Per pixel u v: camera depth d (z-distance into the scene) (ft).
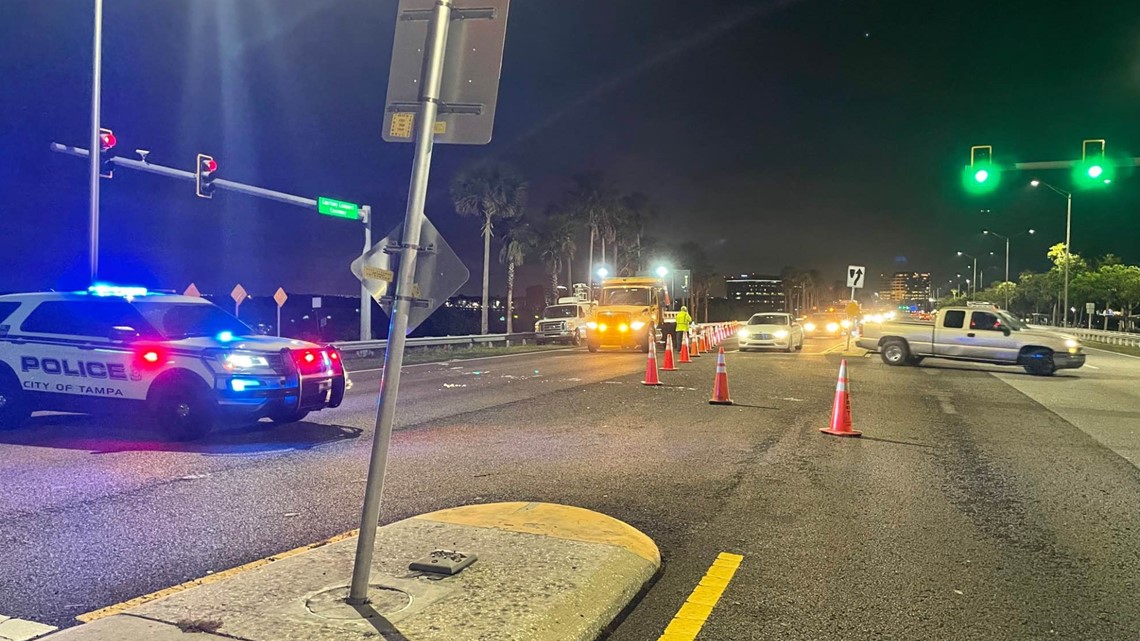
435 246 14.14
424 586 14.96
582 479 26.40
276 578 15.40
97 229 68.08
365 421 38.73
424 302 14.11
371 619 13.35
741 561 18.19
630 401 46.98
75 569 17.34
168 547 18.93
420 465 28.53
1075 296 236.22
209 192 75.61
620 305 99.09
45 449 31.04
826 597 15.98
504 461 29.32
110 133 69.41
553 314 132.67
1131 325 251.60
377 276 14.23
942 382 60.23
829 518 21.88
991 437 35.40
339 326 174.91
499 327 214.69
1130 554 18.99
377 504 14.10
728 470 27.94
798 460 29.84
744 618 14.88
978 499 24.18
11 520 21.16
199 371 31.99
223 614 13.58
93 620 13.79
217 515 21.71
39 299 35.37
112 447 31.48
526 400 47.39
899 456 30.76
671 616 14.93
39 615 14.79
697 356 89.10
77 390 33.68
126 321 34.06
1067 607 15.62
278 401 32.89
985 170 72.28
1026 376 66.95
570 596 14.56
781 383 57.57
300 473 26.96
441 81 14.20
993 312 71.87
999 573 17.54
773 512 22.45
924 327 74.38
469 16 14.16
